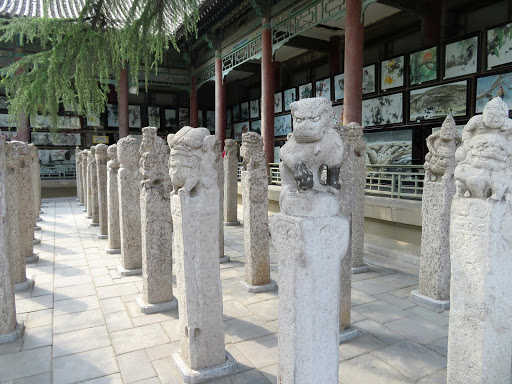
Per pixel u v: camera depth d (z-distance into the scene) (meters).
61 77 6.52
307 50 20.56
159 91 27.25
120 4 6.75
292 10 14.48
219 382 3.60
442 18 13.49
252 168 5.82
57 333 4.61
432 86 13.23
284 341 2.70
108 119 25.14
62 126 23.58
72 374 3.78
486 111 3.10
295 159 2.69
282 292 2.70
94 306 5.41
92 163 11.37
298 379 2.63
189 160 3.42
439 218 5.18
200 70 23.83
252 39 17.45
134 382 3.63
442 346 4.25
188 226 3.46
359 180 6.66
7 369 3.85
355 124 6.54
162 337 4.48
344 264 4.38
